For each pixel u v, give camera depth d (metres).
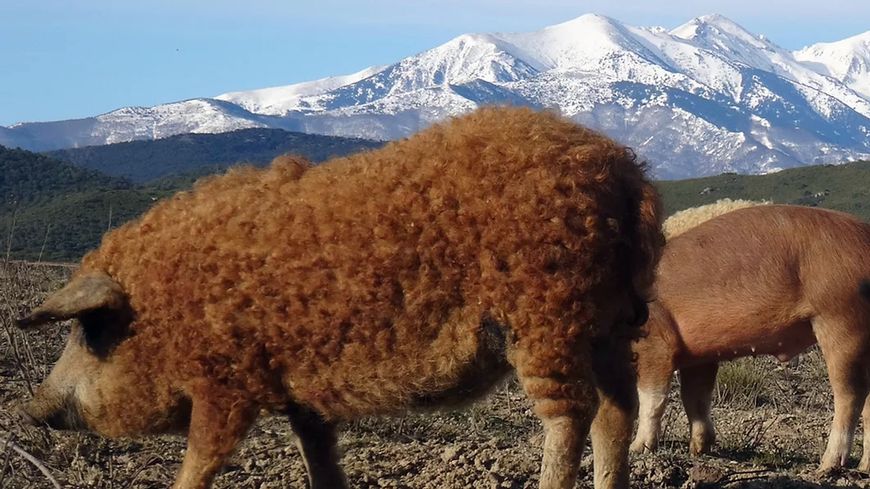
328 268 3.65
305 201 3.70
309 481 3.98
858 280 4.84
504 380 3.83
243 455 4.40
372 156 3.74
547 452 3.69
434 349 3.66
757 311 4.95
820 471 4.77
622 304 3.74
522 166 3.62
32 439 4.32
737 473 4.62
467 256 3.62
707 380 5.16
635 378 3.86
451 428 4.97
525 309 3.61
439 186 3.63
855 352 4.85
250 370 3.71
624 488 3.84
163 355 3.77
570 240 3.61
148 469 4.22
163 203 3.89
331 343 3.68
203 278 3.71
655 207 3.74
